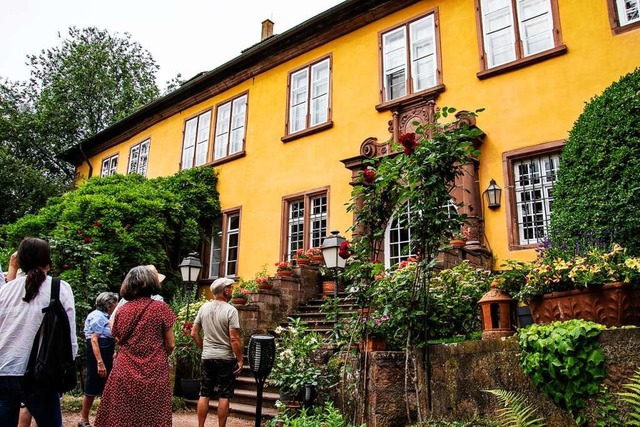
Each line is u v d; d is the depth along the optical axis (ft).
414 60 37.11
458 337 18.42
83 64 88.89
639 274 12.96
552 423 12.14
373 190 17.67
